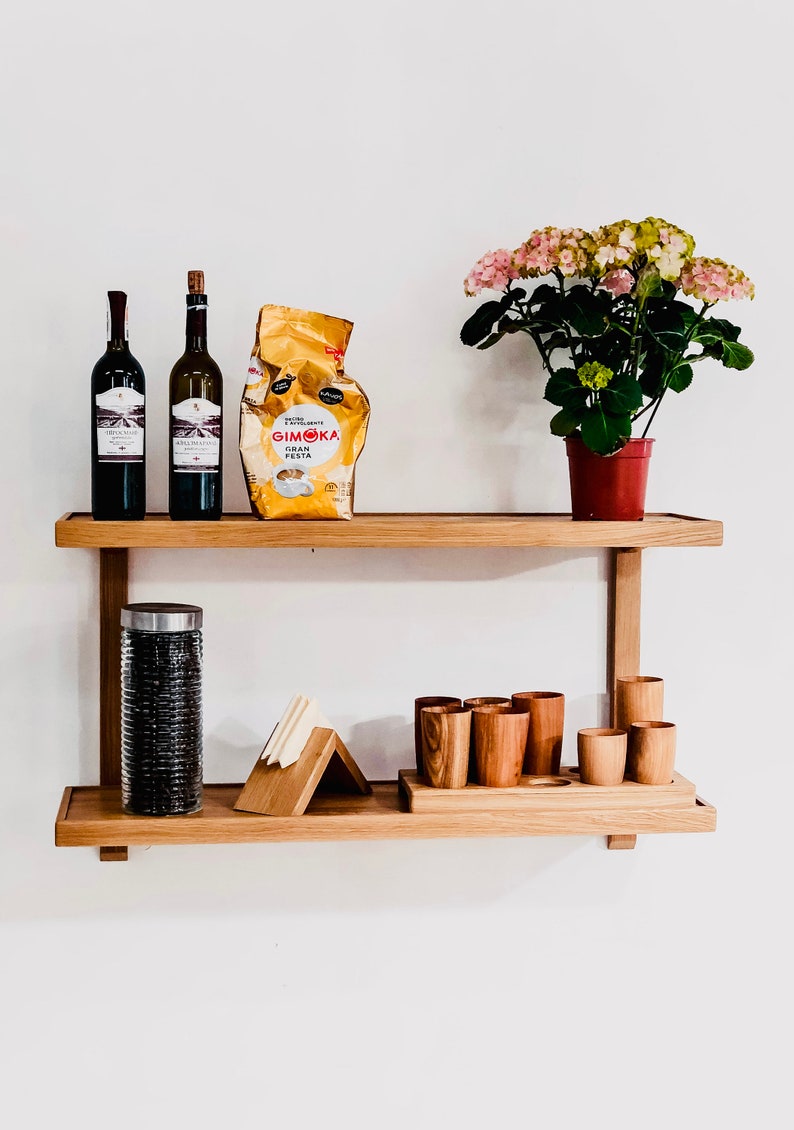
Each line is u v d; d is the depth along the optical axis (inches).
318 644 60.2
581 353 57.2
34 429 57.8
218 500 53.3
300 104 58.7
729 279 53.9
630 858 62.9
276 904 60.7
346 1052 61.5
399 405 60.2
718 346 55.4
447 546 52.2
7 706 58.4
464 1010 62.2
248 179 58.5
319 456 52.7
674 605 62.9
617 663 61.5
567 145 60.8
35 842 58.9
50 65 57.2
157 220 58.0
